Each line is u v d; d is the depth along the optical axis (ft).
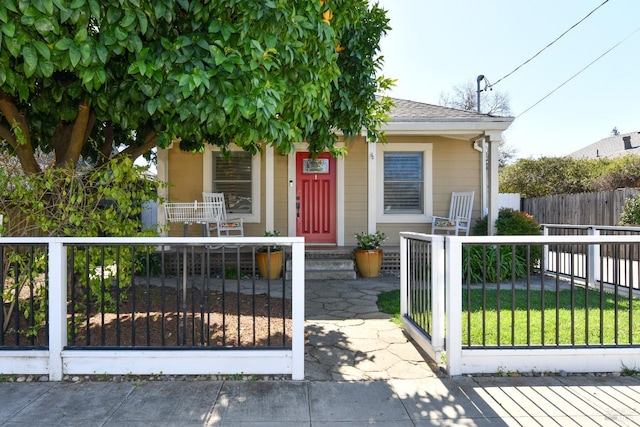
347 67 15.56
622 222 30.07
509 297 18.56
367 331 13.92
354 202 29.43
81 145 13.87
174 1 9.05
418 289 12.64
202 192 29.01
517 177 53.42
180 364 10.11
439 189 29.66
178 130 11.02
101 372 10.03
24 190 11.42
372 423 7.91
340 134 27.40
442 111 28.91
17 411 8.32
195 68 9.12
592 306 16.70
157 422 7.91
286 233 29.27
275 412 8.36
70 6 8.01
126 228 12.75
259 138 11.16
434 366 10.80
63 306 10.11
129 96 10.42
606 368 10.22
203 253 10.36
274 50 10.05
